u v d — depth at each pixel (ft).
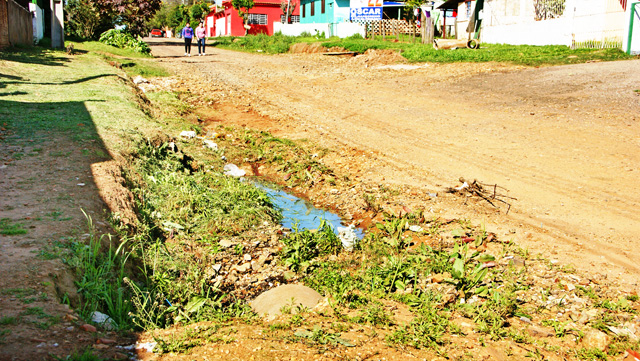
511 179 26.48
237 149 35.14
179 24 235.81
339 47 91.09
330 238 20.62
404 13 128.47
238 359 10.44
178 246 19.31
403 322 13.25
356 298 14.75
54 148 24.31
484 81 54.24
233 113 45.47
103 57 70.03
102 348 10.27
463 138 34.47
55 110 32.65
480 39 100.58
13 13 64.28
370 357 11.01
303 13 154.81
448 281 15.62
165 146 29.71
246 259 19.44
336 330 12.22
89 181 20.26
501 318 13.94
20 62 52.49
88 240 14.92
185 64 73.72
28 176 20.35
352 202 25.49
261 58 87.40
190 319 13.57
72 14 105.50
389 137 36.19
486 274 17.06
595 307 14.92
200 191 24.95
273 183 29.50
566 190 24.41
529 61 64.08
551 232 20.35
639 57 60.75
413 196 25.29
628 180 24.90
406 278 16.83
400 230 20.99
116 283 13.82
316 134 38.24
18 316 10.52
